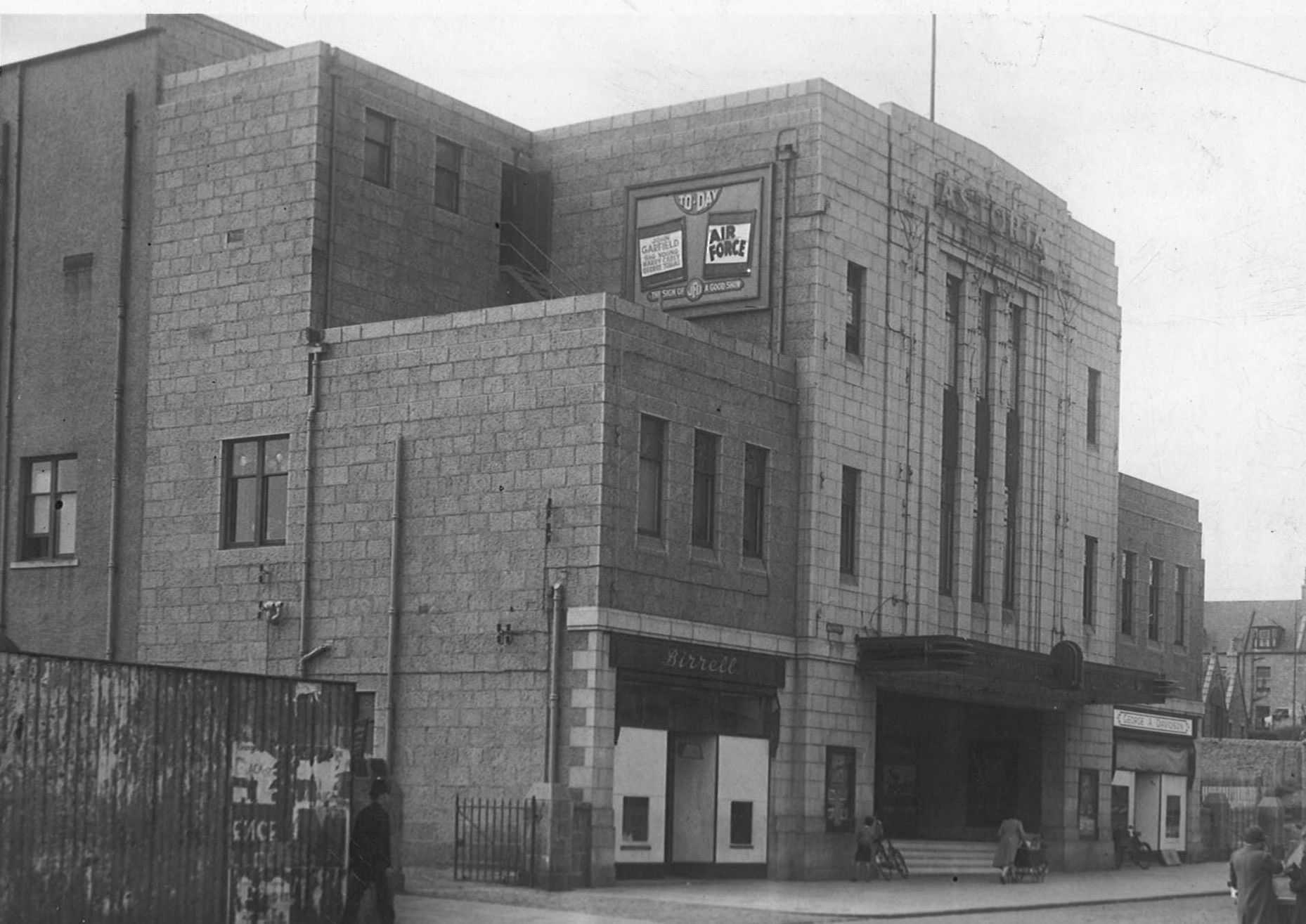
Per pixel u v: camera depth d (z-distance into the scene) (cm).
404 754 3478
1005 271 4612
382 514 3569
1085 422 4988
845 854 3866
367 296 3844
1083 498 4956
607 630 3312
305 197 3747
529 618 3369
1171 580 5612
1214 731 8494
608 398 3356
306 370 3700
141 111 4019
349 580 3588
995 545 4516
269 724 2392
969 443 4406
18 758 2088
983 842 4634
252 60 3875
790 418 3859
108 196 4038
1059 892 3806
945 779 4703
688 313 4044
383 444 3588
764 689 3725
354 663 3556
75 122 4112
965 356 4412
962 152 4450
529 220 4272
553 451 3388
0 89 4219
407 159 3972
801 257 3912
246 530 3753
